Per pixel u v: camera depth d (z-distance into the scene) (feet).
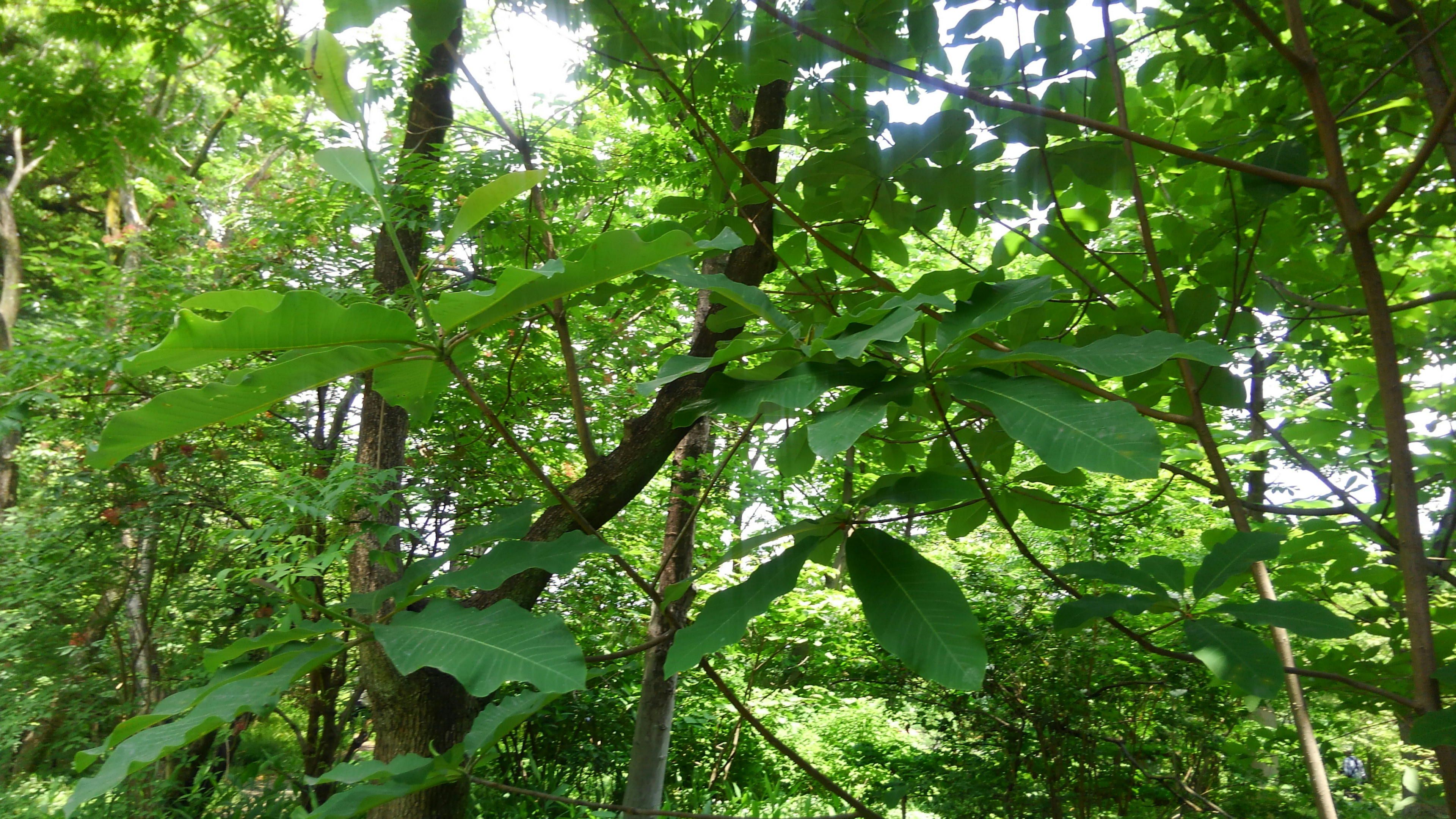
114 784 2.92
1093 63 6.30
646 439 9.80
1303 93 7.53
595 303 7.86
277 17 14.84
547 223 11.76
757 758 23.59
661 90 11.07
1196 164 7.91
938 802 18.83
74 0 12.59
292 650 3.45
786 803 21.56
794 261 7.77
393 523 13.26
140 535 19.07
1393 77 7.20
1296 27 4.86
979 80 6.38
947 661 2.90
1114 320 6.77
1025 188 6.46
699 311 14.34
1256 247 6.56
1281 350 10.00
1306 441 8.25
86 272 20.34
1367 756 16.39
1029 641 17.87
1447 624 6.72
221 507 18.72
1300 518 8.80
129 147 13.03
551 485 3.72
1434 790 6.15
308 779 3.55
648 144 15.89
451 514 18.84
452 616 3.07
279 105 20.92
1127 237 9.69
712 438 17.30
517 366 18.56
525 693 3.90
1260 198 5.22
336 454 17.30
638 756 14.34
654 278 7.91
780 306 7.54
